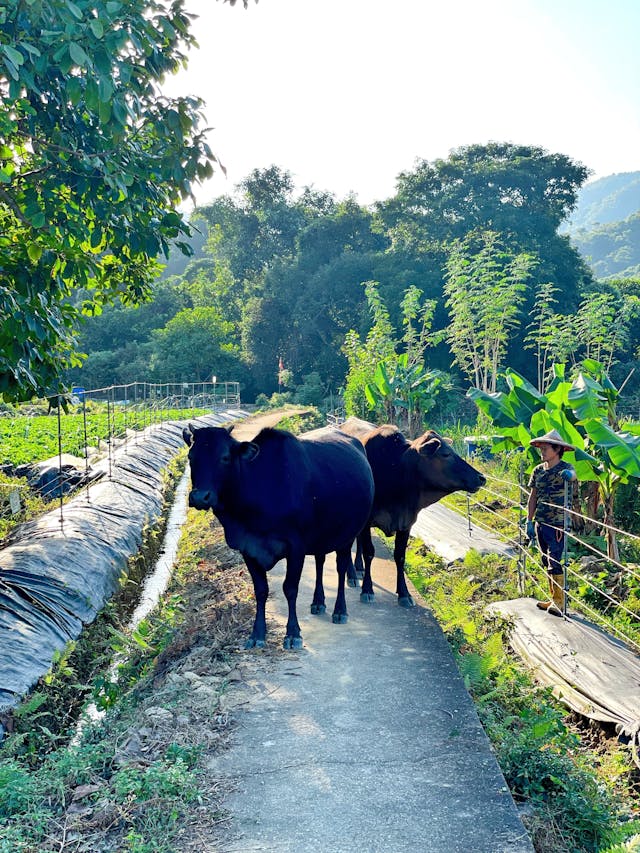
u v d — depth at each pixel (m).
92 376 64.75
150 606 10.23
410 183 55.75
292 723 5.23
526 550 10.30
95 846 3.91
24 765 5.17
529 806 4.79
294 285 60.00
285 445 6.74
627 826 4.59
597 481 10.90
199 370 60.56
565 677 6.59
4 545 10.00
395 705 5.52
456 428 25.02
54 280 8.50
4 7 6.07
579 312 30.45
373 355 30.16
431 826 4.05
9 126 6.81
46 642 7.34
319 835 3.97
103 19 6.23
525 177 51.94
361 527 7.55
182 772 4.42
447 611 8.16
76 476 15.48
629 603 8.59
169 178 8.46
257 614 6.80
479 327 30.23
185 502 17.78
